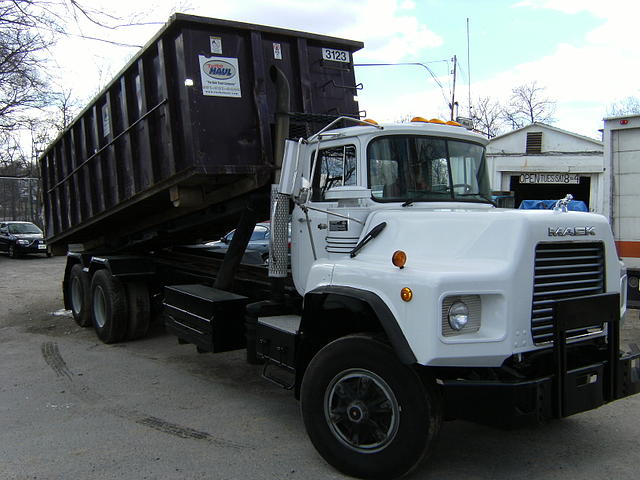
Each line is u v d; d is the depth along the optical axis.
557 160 21.19
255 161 5.88
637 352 4.00
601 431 4.60
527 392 3.32
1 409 5.32
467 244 3.68
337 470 3.90
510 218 3.58
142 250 9.51
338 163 4.69
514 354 3.46
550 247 3.67
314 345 4.30
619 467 3.93
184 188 6.21
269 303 5.14
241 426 4.83
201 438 4.56
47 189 10.73
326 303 4.05
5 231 26.36
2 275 18.08
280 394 5.74
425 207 4.51
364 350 3.66
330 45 6.58
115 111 7.32
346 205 4.52
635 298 8.06
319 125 6.11
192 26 5.56
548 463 4.01
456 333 3.38
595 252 3.97
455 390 3.44
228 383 6.14
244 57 5.89
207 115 5.61
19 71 13.95
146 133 6.50
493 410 3.35
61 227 10.22
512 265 3.44
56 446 4.41
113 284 7.93
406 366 3.48
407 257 3.85
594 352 3.93
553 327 3.47
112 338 7.97
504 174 22.02
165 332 8.83
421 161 4.67
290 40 6.26
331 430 3.88
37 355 7.46
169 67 5.83
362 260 4.07
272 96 6.05
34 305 11.68
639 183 8.23
